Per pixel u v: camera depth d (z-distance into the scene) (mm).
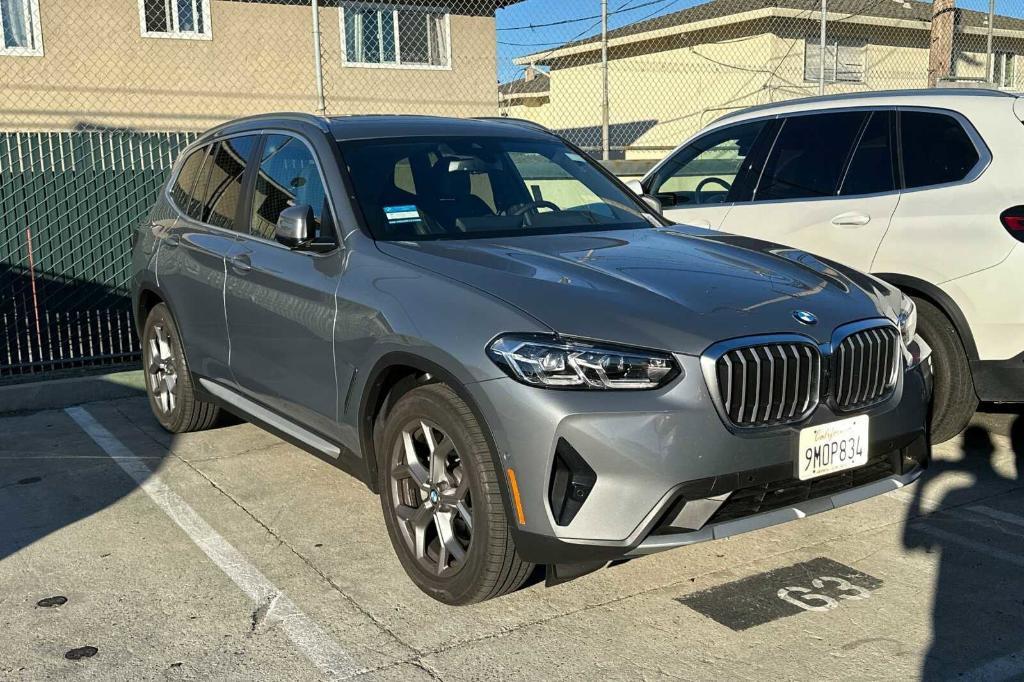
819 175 5793
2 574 3951
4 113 15930
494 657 3264
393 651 3312
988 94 5289
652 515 3148
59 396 6805
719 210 6199
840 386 3506
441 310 3502
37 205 7316
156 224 5828
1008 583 3820
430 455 3590
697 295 3521
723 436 3207
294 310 4266
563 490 3166
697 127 23109
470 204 4445
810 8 21328
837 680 3115
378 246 4020
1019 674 3150
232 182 5195
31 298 7355
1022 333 4828
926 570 3947
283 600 3699
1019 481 5020
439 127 4941
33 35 15961
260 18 17406
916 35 23203
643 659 3248
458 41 18766
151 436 5938
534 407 3154
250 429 6043
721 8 22688
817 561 4039
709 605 3641
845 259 5484
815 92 22375
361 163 4457
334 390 4047
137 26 16625
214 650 3324
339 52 17906
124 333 7684
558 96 25531
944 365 5133
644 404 3156
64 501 4816
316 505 4723
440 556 3592
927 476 5121
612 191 5059
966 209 5031
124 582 3867
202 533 4383
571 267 3725
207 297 5047
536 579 3861
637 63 24078
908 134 5465
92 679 3143
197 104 17172
